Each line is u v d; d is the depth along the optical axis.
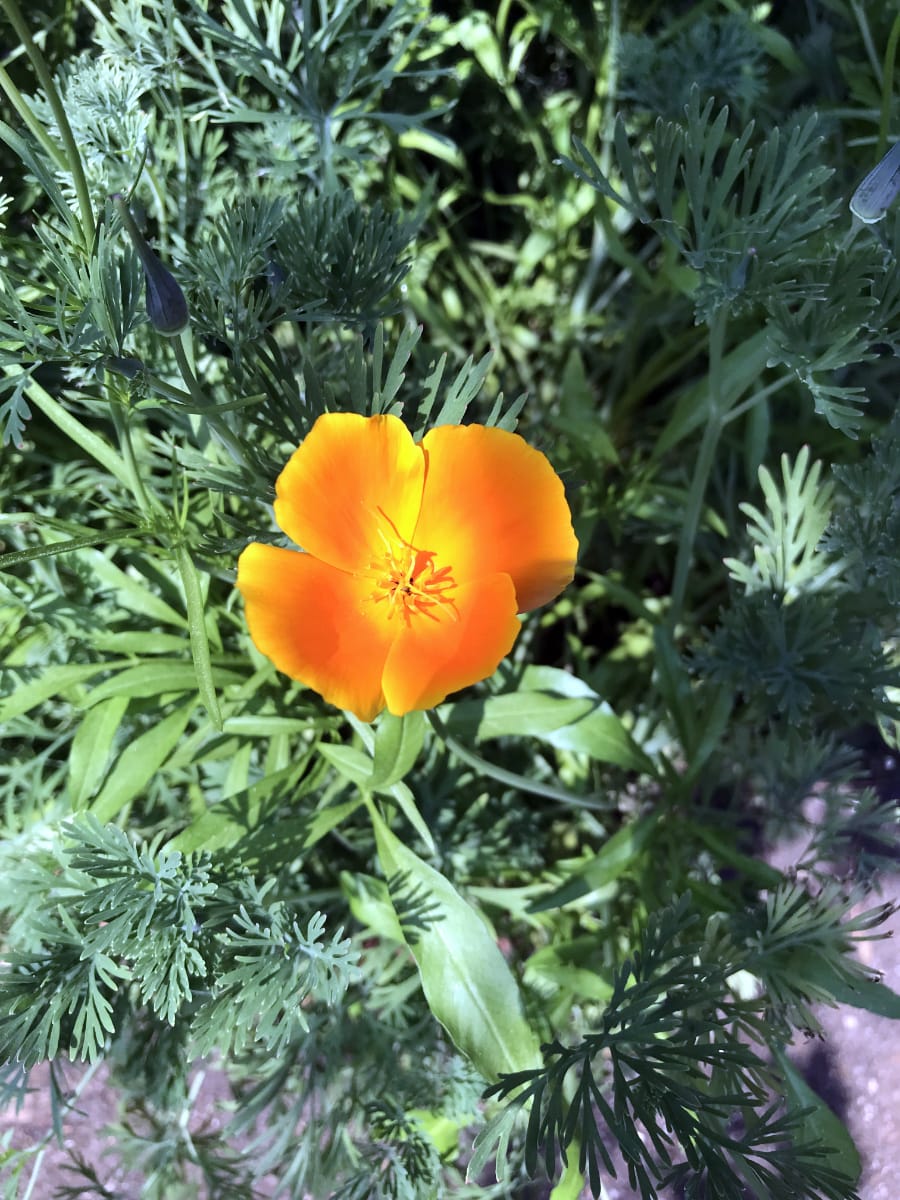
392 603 0.18
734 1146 0.19
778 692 0.26
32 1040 0.19
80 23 0.27
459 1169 0.29
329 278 0.21
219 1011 0.19
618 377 0.36
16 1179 0.25
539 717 0.24
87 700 0.23
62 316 0.17
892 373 0.35
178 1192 0.27
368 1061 0.27
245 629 0.26
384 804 0.25
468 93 0.34
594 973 0.25
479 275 0.37
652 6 0.32
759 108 0.32
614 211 0.34
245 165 0.29
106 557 0.25
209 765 0.27
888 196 0.18
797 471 0.25
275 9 0.23
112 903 0.19
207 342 0.22
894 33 0.21
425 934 0.22
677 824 0.28
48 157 0.21
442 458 0.17
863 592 0.27
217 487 0.21
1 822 0.27
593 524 0.31
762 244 0.19
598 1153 0.29
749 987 0.29
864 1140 0.29
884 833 0.25
